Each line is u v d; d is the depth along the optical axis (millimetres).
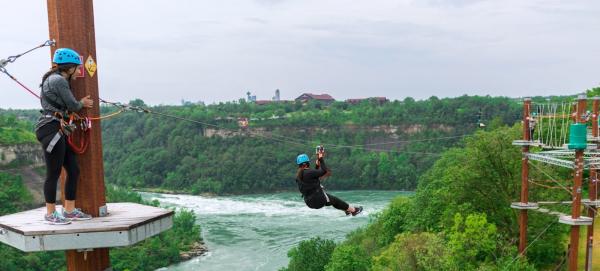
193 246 84688
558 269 28891
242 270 67938
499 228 33344
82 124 6352
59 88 5902
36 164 121750
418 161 175000
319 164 9578
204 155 195500
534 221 30875
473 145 34000
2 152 113750
